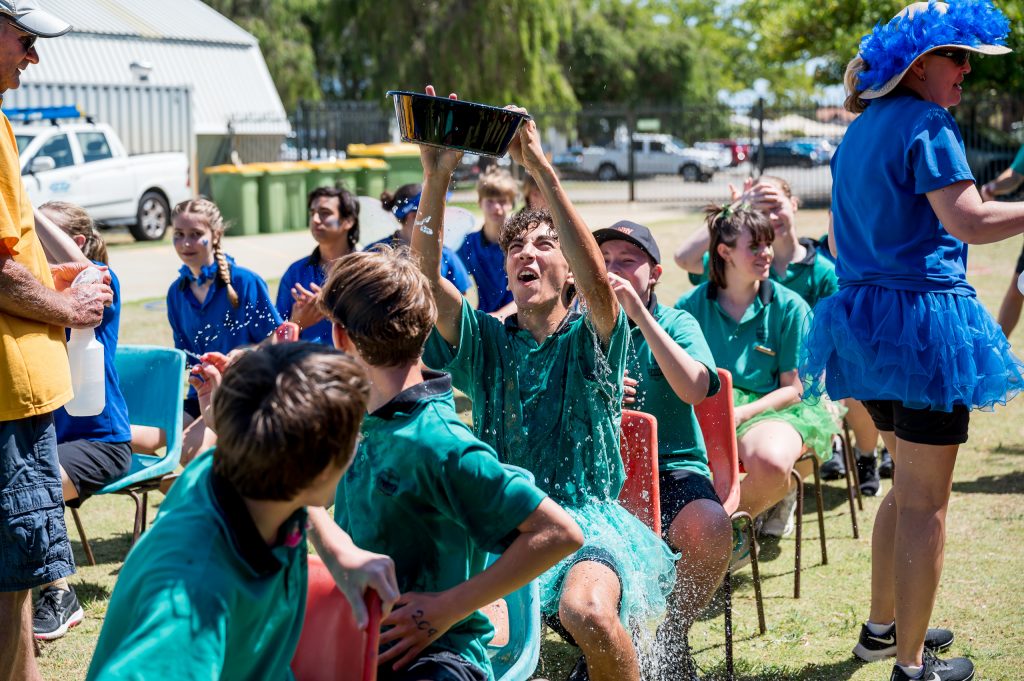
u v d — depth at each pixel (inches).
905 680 129.0
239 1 1545.3
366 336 84.3
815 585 169.3
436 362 117.9
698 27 2023.9
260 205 730.8
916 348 122.6
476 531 83.7
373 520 87.5
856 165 128.7
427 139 102.9
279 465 60.9
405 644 82.4
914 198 123.4
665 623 128.4
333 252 210.8
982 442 243.9
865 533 192.4
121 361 179.6
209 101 925.8
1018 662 137.7
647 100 1782.7
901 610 129.0
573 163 1376.7
